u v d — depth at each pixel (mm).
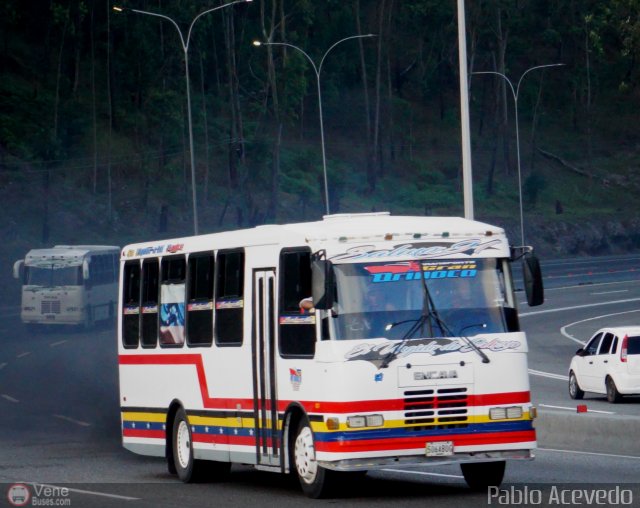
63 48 174250
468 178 49719
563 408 49125
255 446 27531
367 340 24484
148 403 33062
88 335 93375
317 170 181875
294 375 25750
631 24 114562
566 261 156250
